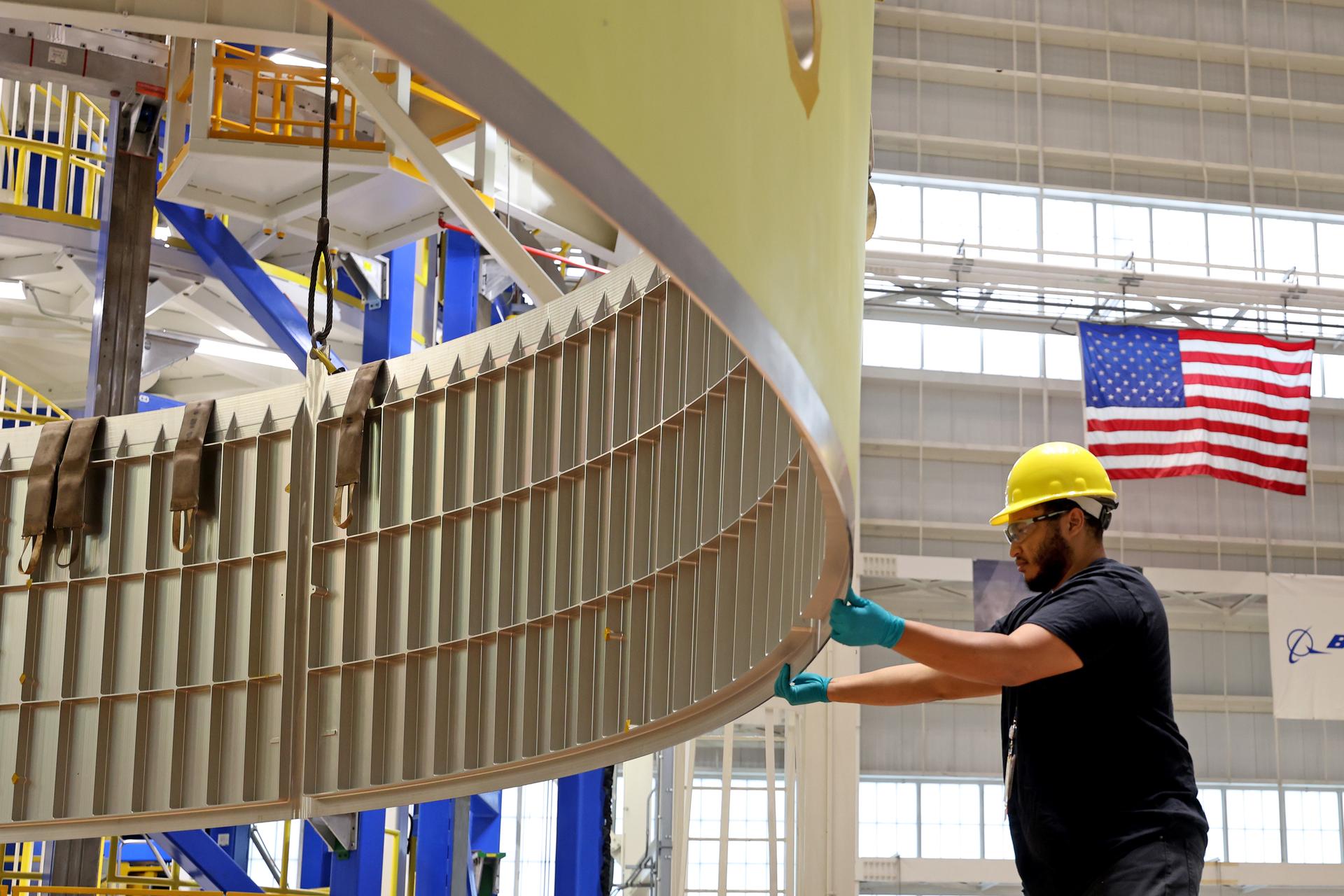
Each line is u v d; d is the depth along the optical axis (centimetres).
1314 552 2662
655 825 2233
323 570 691
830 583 277
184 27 680
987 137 2720
